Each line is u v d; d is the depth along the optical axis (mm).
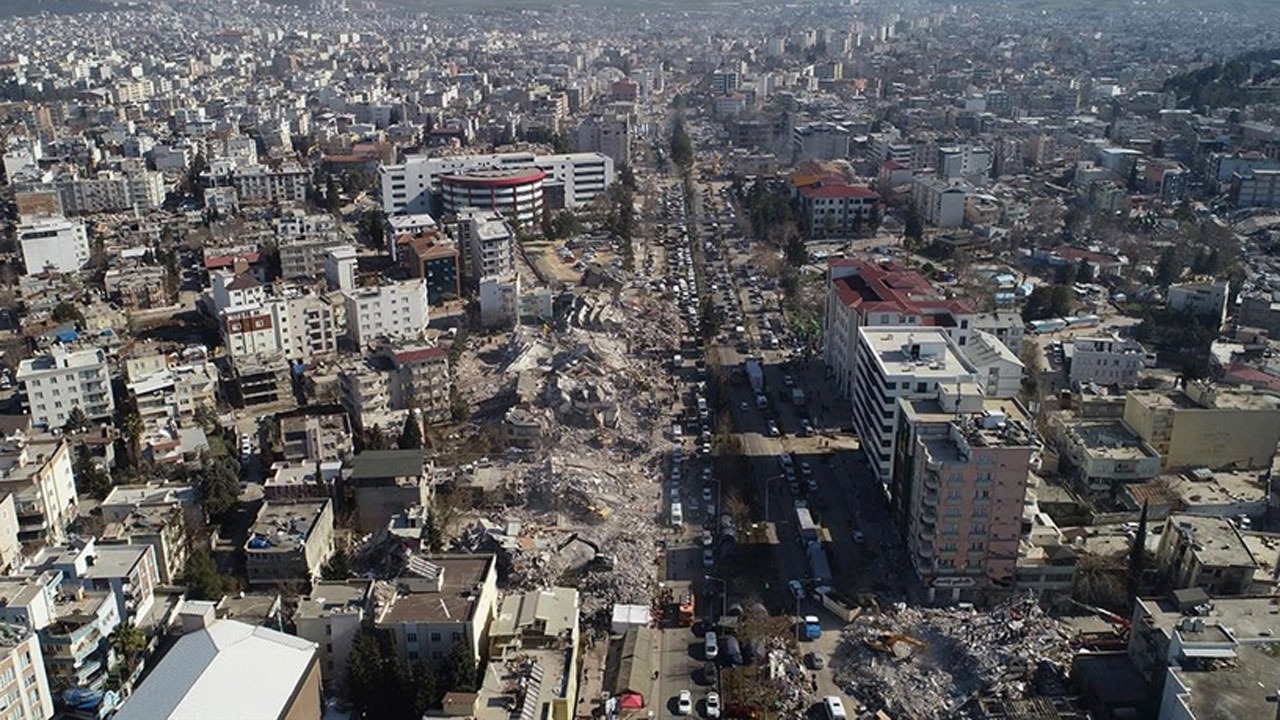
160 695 191375
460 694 197875
